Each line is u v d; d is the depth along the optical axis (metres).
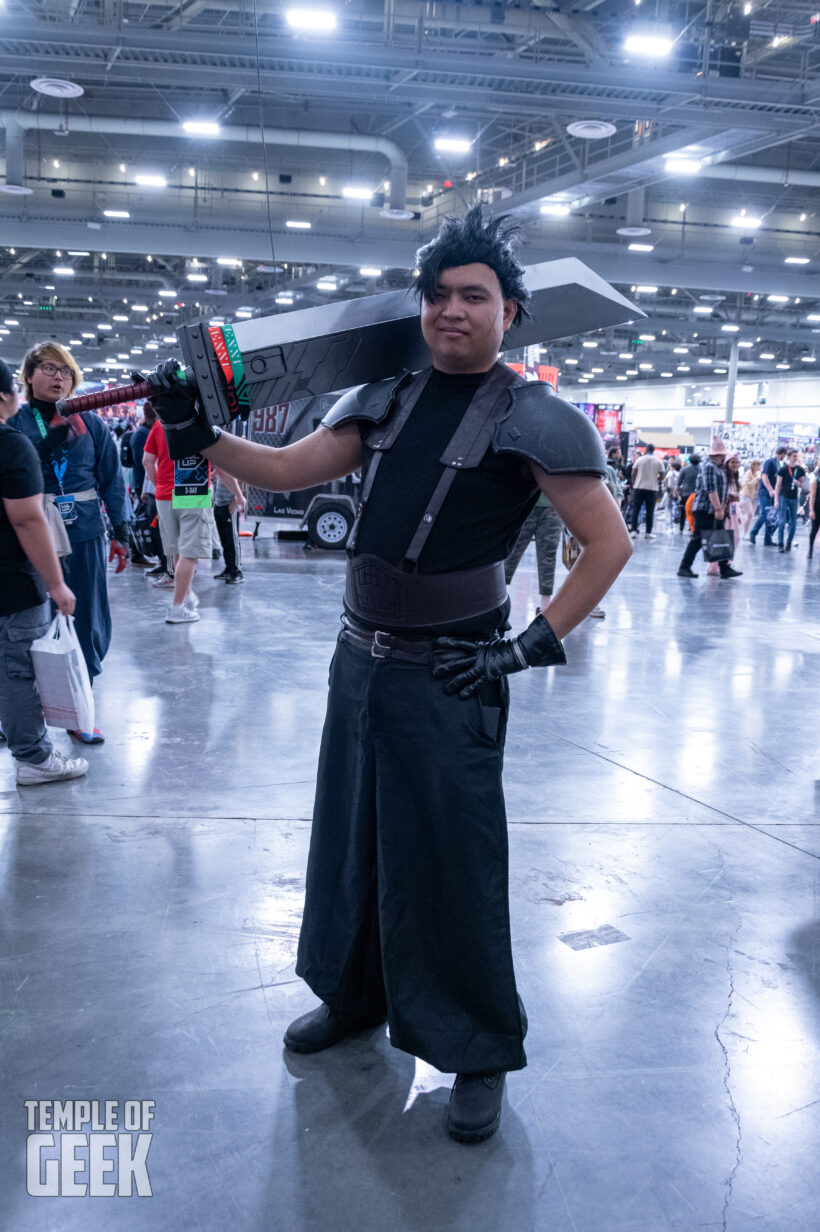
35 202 20.16
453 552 1.65
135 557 9.52
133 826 3.05
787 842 3.10
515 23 12.78
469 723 1.69
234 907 2.52
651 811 3.34
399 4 12.67
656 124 15.30
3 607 3.26
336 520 10.90
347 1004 1.94
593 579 1.59
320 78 12.38
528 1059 1.93
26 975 2.18
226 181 21.77
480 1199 1.56
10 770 3.56
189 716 4.31
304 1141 1.69
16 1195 1.54
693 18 12.80
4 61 12.32
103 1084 1.82
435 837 1.71
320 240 21.09
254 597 7.70
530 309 1.87
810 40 12.88
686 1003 2.14
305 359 1.74
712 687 5.29
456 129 18.75
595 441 1.60
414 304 1.84
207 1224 1.50
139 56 12.05
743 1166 1.65
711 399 45.66
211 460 1.76
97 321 39.03
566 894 2.66
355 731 1.80
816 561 13.20
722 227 22.09
